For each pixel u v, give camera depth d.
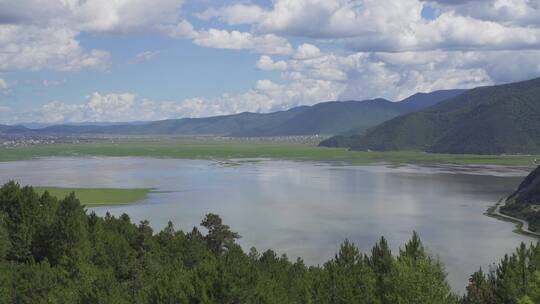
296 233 121.44
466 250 106.94
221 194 191.38
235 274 42.81
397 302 47.78
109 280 51.78
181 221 136.25
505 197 185.38
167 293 43.31
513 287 57.59
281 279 58.12
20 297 53.06
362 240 115.19
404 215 147.50
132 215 145.88
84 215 86.19
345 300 51.56
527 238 119.31
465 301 60.91
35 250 74.94
